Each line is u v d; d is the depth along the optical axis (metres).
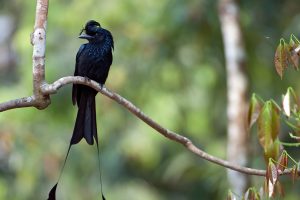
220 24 14.66
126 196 16.81
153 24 14.64
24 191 15.84
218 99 15.76
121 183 16.86
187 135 16.28
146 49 14.87
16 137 14.44
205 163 16.48
